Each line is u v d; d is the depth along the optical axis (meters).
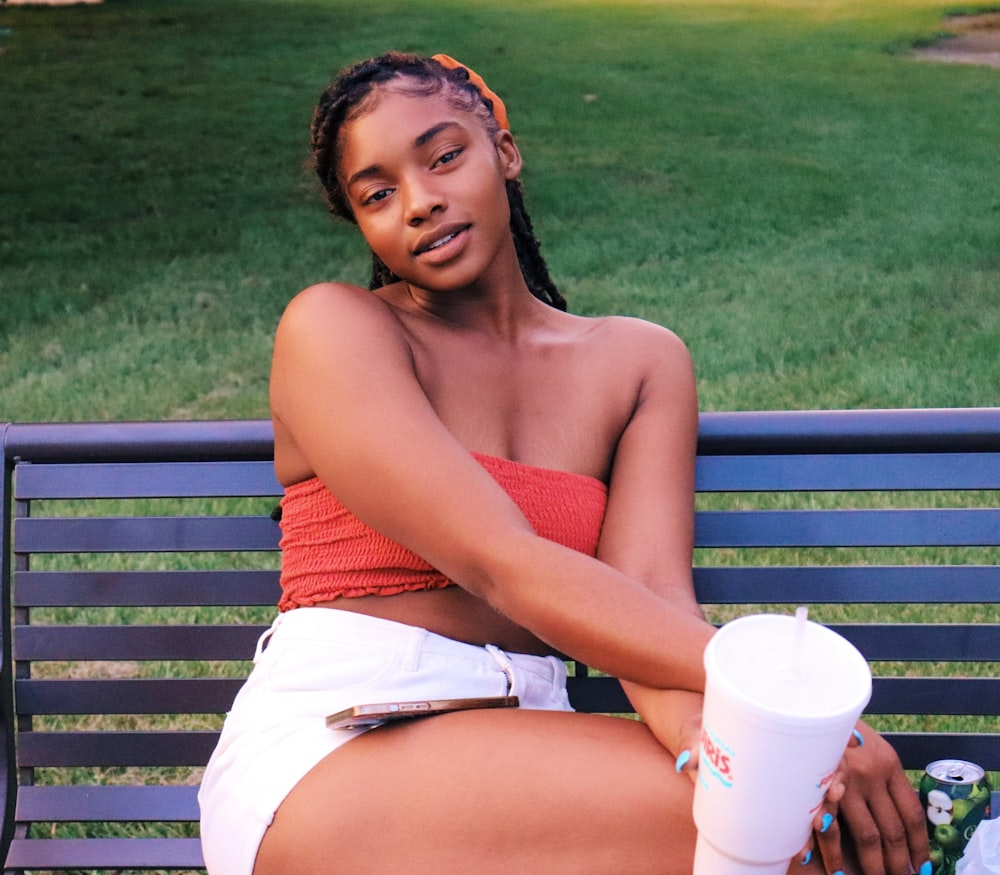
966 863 1.55
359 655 1.70
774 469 2.02
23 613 2.09
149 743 2.09
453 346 1.87
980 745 2.02
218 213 8.64
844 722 1.23
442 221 1.78
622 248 7.71
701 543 2.04
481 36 13.85
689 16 14.80
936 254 7.49
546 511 1.79
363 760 1.56
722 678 1.25
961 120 10.52
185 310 6.88
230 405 5.40
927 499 4.00
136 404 5.45
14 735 2.03
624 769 1.52
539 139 10.13
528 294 1.97
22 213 8.77
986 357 5.75
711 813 1.32
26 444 2.03
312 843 1.53
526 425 1.87
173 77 12.41
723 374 5.63
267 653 1.76
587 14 15.02
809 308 6.57
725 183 9.00
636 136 10.18
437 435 1.64
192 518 2.08
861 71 12.21
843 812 1.50
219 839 1.62
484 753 1.54
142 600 2.08
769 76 12.05
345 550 1.76
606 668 1.55
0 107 11.46
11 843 2.06
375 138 1.77
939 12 14.57
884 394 5.26
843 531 2.01
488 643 1.77
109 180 9.46
